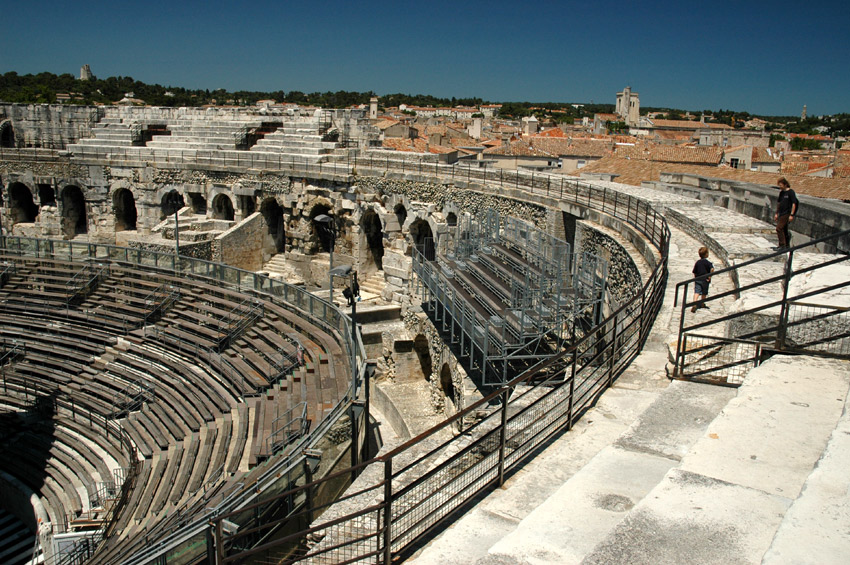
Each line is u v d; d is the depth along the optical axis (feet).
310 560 33.42
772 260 58.85
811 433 25.43
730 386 34.40
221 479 68.69
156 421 89.45
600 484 25.82
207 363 98.07
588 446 32.50
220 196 161.68
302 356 88.28
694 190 117.60
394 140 196.34
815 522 17.56
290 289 101.81
